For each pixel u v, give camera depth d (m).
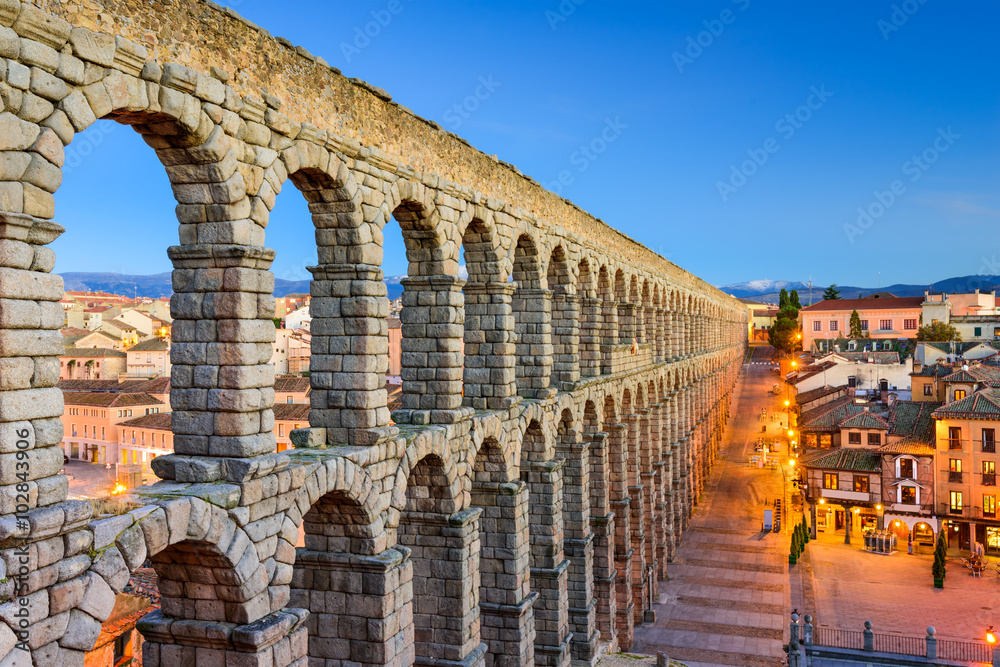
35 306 14.84
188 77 18.05
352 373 25.03
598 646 45.88
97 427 62.84
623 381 54.22
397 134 26.92
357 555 25.30
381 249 26.00
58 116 15.36
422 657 30.48
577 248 44.56
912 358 122.50
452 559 30.12
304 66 22.31
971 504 80.12
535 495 39.12
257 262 20.03
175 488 18.88
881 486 84.25
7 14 14.22
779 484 103.56
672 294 79.38
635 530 58.47
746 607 62.66
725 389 140.25
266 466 19.91
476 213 32.31
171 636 20.17
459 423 30.25
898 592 67.94
